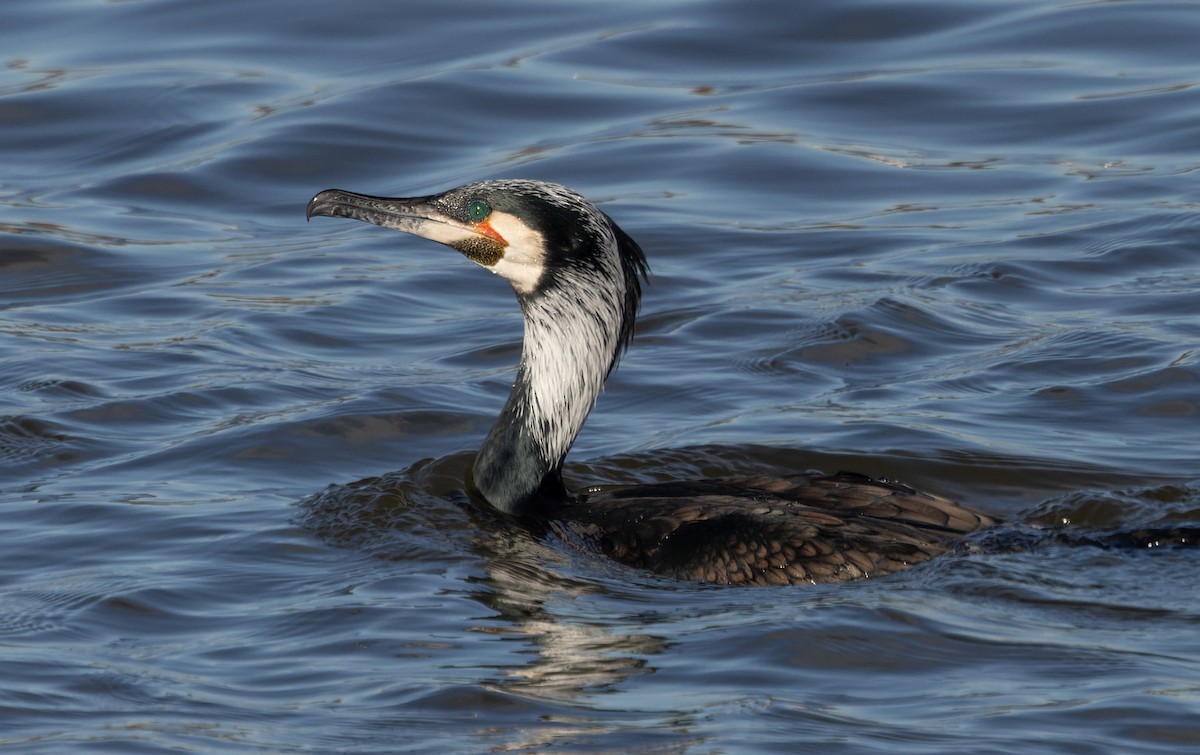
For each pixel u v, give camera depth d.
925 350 16.12
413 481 13.32
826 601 10.59
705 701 9.38
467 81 22.98
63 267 18.50
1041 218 19.16
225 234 19.59
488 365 16.06
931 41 24.02
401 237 19.67
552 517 12.44
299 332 16.78
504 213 12.36
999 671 9.63
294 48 24.25
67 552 11.95
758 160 20.80
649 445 14.16
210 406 14.95
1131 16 24.25
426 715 9.29
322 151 21.27
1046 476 13.27
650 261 18.45
